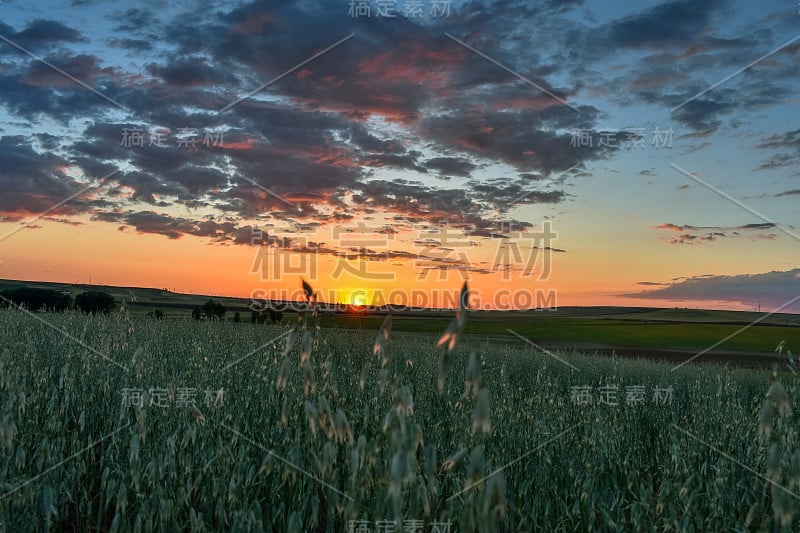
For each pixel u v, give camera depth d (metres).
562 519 3.74
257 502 3.07
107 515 3.87
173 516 3.09
